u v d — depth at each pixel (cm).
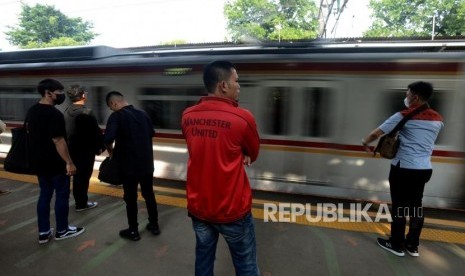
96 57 607
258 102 488
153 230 353
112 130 310
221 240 344
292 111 473
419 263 302
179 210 428
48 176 322
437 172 427
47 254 313
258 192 509
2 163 679
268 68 478
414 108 288
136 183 333
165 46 689
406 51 442
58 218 336
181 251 320
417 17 2778
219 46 627
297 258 310
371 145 444
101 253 315
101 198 472
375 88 436
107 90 582
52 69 622
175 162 559
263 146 493
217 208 189
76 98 399
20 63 678
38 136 308
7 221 389
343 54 451
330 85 454
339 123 455
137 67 556
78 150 404
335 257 312
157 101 553
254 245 209
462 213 424
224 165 186
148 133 334
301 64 462
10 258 306
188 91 530
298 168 480
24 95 661
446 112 414
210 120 186
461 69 404
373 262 303
